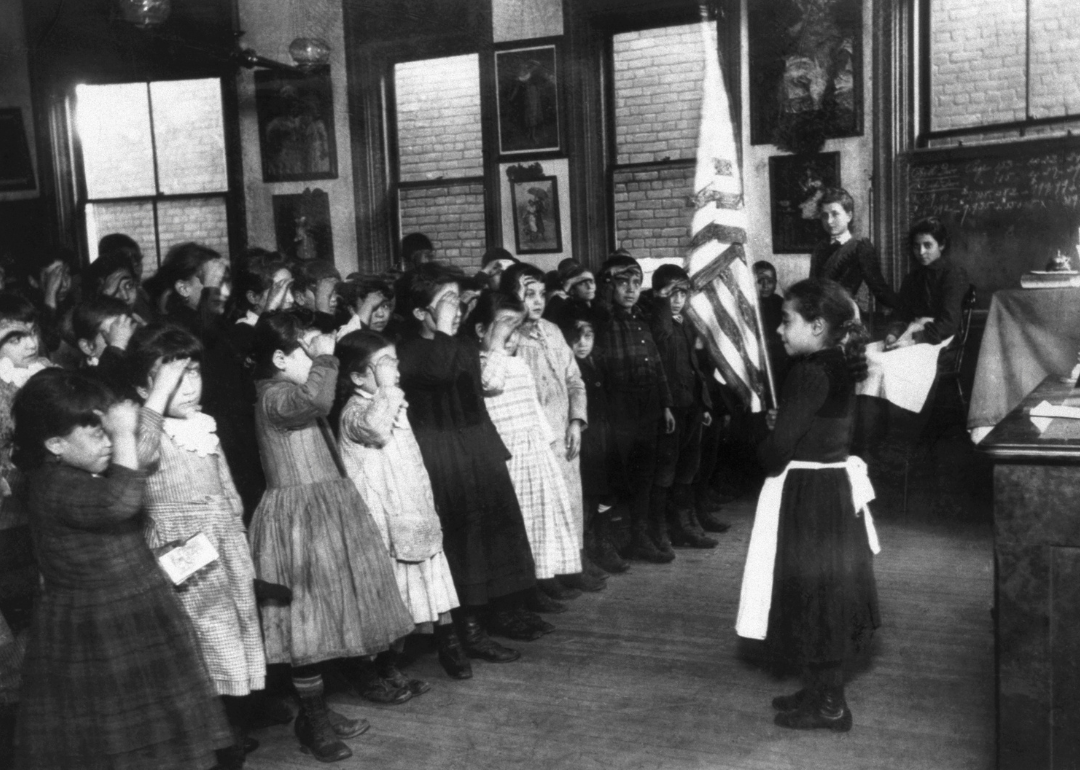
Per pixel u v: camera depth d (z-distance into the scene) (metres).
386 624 3.11
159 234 6.41
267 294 3.59
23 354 3.21
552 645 3.76
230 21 4.59
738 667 3.44
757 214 6.30
